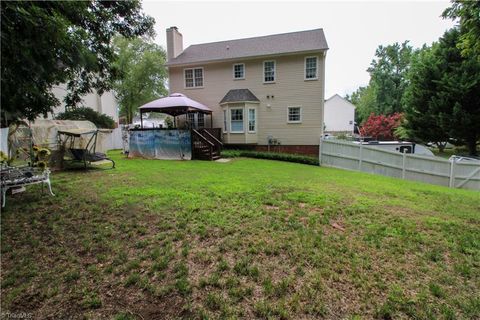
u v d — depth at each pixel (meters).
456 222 4.10
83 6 4.36
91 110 16.77
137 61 25.20
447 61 16.88
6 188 4.80
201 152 12.24
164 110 13.82
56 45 3.73
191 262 2.76
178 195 5.35
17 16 3.07
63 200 5.07
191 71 16.30
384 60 35.69
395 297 2.21
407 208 4.85
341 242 3.23
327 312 2.04
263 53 14.63
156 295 2.24
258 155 13.81
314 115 14.38
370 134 28.91
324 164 12.68
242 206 4.63
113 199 5.09
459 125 15.41
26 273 2.57
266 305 2.10
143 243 3.19
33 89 4.07
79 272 2.59
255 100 14.95
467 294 2.28
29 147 7.96
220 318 1.97
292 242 3.20
